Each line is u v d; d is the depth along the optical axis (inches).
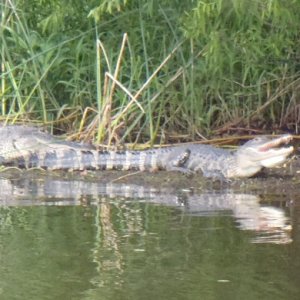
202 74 1467.8
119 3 1348.4
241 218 987.9
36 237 904.9
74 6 1487.5
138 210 1039.6
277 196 1133.1
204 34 1337.4
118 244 875.4
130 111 1439.5
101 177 1286.9
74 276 773.3
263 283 750.5
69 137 1456.7
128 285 746.8
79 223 967.0
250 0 1269.7
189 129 1485.0
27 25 1546.5
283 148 1256.8
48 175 1311.5
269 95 1541.6
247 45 1416.1
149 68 1496.1
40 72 1523.1
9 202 1091.9
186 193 1160.8
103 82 1512.1
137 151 1336.1
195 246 866.1
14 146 1373.0
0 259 824.9
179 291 731.4
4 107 1517.0
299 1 1306.6
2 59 1519.4
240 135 1504.7
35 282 759.7
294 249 852.0
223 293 725.3
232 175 1268.5
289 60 1520.7
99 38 1496.1
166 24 1477.6
